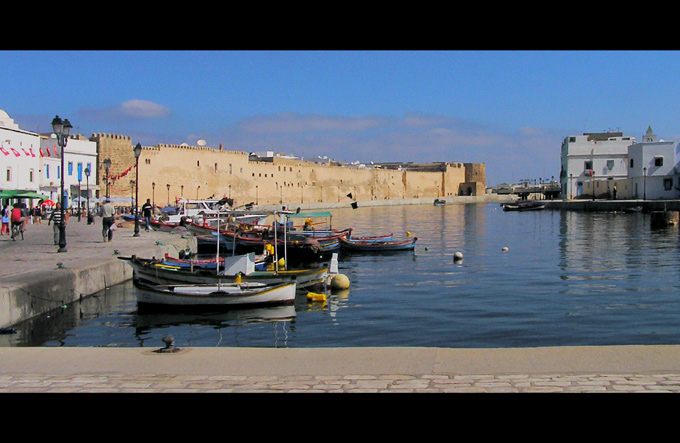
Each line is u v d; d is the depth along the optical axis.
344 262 30.25
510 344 13.57
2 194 41.03
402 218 77.94
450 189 166.38
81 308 17.20
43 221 47.06
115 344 13.56
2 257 21.73
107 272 20.27
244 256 19.58
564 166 98.31
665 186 78.56
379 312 17.27
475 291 20.80
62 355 7.81
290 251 31.20
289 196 112.88
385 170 144.50
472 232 51.22
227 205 67.62
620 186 86.44
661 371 6.86
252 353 7.80
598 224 56.50
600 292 20.09
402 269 27.34
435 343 13.74
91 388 6.64
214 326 15.37
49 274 16.80
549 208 93.88
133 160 74.81
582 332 14.59
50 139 59.03
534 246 37.47
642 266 26.66
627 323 15.49
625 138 93.69
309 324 15.71
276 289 17.23
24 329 14.52
